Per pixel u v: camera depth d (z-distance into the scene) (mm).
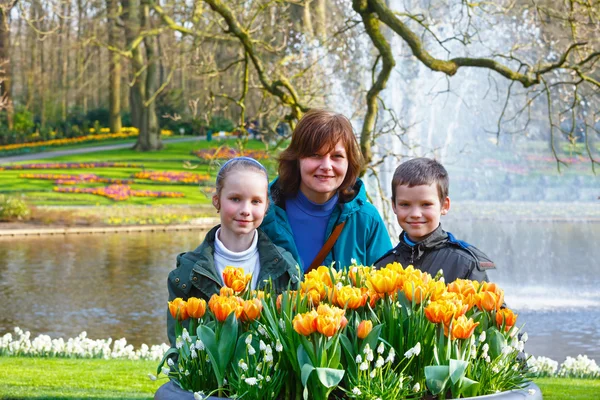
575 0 12312
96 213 32000
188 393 2531
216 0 11852
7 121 58906
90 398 6969
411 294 2566
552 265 19266
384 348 2553
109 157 49250
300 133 3717
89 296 15320
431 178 3514
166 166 46125
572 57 13805
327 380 2334
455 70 11156
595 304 14352
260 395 2438
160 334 11875
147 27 41250
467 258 3467
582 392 7371
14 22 50188
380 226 3910
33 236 27219
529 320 13023
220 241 3371
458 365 2385
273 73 13922
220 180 3320
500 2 14977
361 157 3809
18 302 14664
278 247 3463
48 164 45469
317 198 3848
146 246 24344
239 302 2564
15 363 8672
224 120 56281
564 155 39156
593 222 29000
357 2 11094
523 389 2539
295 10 17656
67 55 56781
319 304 2584
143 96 52062
